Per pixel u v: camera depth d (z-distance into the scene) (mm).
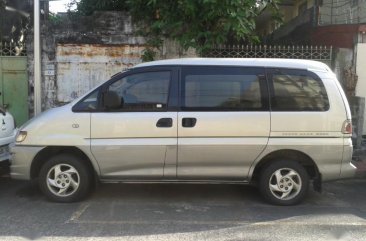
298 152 6469
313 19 13492
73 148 6590
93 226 5645
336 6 13383
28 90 10781
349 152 6469
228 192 7301
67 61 10594
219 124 6375
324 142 6414
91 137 6441
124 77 6559
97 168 6484
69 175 6609
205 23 9695
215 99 6449
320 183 6543
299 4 16656
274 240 5207
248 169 6480
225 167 6469
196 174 6473
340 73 10789
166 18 9773
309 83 6500
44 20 10789
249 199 6922
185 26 9820
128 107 6465
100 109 6480
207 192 7293
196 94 6461
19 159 6582
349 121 6488
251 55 10555
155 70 6539
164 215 6113
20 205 6559
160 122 6379
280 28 17609
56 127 6488
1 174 8102
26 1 11711
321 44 12297
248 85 6473
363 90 10828
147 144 6375
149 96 6488
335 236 5352
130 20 10477
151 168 6465
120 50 10570
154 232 5441
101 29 10531
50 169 6609
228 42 10477
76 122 6465
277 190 6559
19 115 10984
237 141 6379
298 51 10719
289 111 6422
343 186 7938
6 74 10938
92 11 11812
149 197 6984
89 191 6988
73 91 10656
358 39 10719
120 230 5504
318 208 6531
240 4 9297
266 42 15750
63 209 6352
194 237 5281
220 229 5574
